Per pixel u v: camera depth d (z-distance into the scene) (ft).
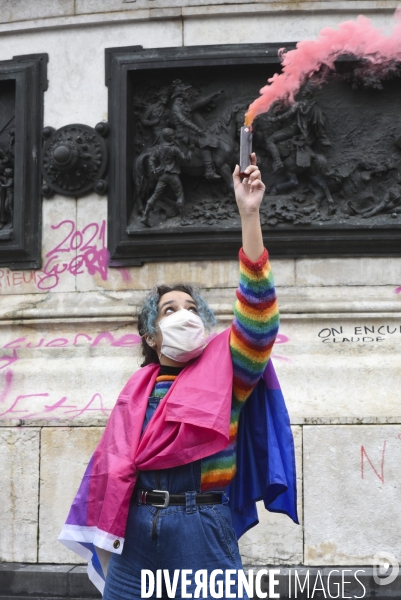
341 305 19.15
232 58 20.21
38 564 17.70
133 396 10.91
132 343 19.74
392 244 19.72
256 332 10.32
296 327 19.33
